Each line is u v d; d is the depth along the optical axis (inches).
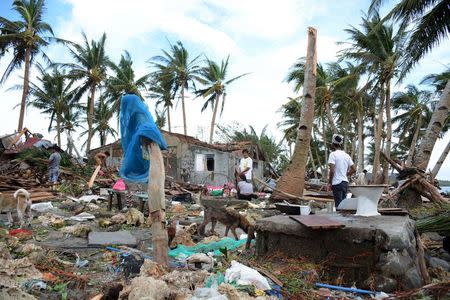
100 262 178.9
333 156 273.9
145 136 165.6
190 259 175.0
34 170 661.9
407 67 520.4
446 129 1311.5
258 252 185.9
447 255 213.2
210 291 123.9
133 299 118.4
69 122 1740.9
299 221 169.0
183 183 721.0
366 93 1197.1
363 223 162.7
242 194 441.4
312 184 753.0
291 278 150.7
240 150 1093.8
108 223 293.0
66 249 202.7
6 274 139.6
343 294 144.7
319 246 166.2
